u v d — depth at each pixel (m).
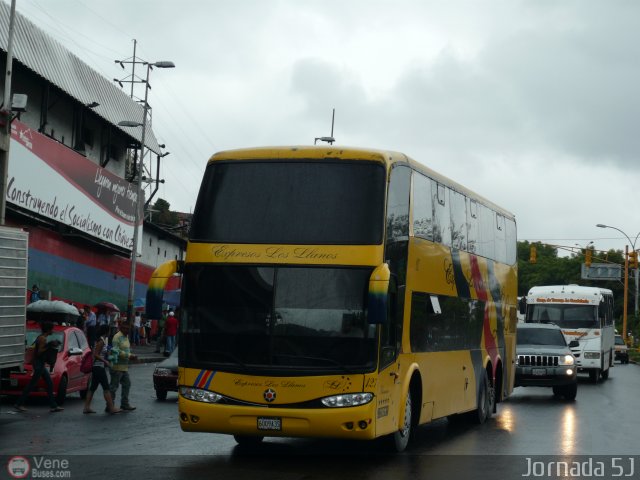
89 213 42.72
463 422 18.94
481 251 19.20
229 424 12.35
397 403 13.48
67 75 43.12
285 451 14.09
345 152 12.93
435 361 15.52
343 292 12.41
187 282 12.84
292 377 12.24
